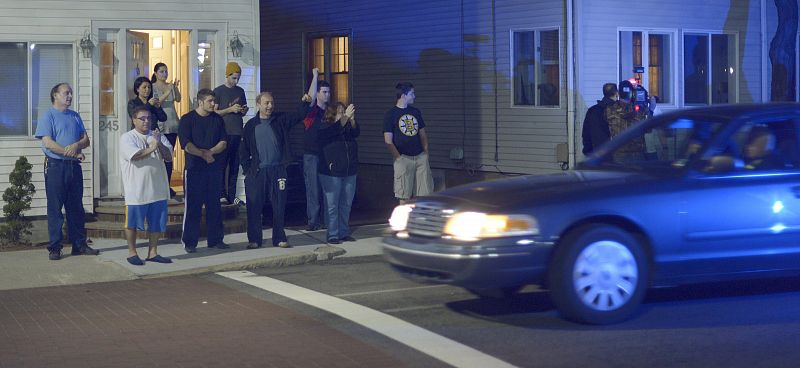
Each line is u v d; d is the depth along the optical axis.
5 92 16.34
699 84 21.98
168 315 10.59
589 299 9.50
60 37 16.55
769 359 8.26
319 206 17.50
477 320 9.95
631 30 20.91
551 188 9.82
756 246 10.12
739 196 10.05
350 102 25.34
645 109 19.11
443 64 22.91
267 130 14.93
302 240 16.14
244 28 17.73
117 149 17.08
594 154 11.02
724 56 22.36
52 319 10.53
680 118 10.67
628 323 9.68
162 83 17.17
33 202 16.48
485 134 22.14
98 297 11.80
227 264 13.72
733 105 10.77
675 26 21.48
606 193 9.70
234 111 16.55
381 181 24.66
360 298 11.24
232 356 8.73
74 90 16.66
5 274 13.28
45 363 8.62
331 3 25.70
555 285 9.48
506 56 21.53
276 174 15.05
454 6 22.55
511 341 9.05
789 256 10.23
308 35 26.50
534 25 20.92
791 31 22.11
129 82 17.11
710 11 21.95
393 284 12.13
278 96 27.50
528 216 9.46
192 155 14.67
